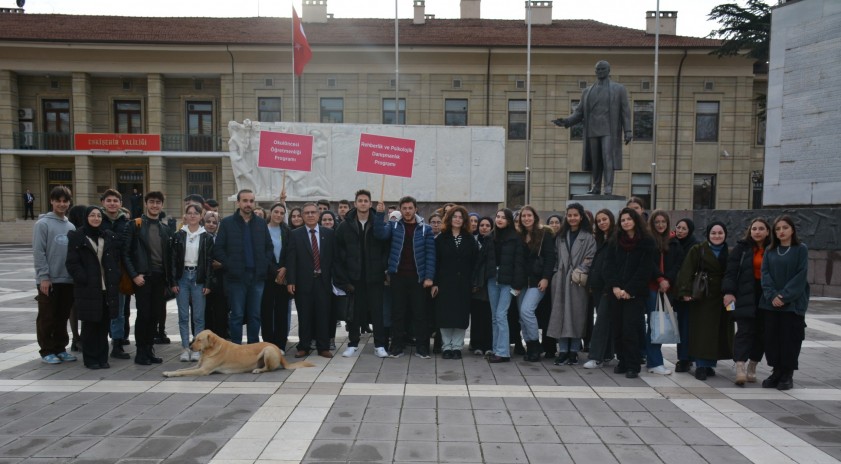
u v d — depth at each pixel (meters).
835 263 13.35
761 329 6.20
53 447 4.20
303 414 4.97
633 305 6.38
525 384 6.03
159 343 8.09
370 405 5.24
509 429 4.64
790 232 5.84
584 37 33.03
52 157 34.25
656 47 25.30
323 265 7.29
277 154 8.99
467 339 8.80
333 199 18.48
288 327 7.88
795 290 5.73
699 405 5.34
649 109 31.27
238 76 32.00
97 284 6.51
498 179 18.88
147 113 33.91
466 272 7.18
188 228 7.10
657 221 6.68
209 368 6.30
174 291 6.92
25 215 33.78
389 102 32.03
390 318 7.93
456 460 4.00
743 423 4.84
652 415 5.04
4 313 10.48
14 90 33.03
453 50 30.84
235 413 4.99
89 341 6.56
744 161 31.33
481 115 31.73
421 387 5.86
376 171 7.93
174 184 34.03
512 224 7.08
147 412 5.01
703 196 31.67
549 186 31.75
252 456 4.05
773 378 6.02
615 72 31.17
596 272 6.70
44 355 6.84
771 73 14.84
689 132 31.31
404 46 30.72
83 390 5.70
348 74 31.88
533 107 31.55
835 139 13.41
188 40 31.69
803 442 4.40
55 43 31.16
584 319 6.93
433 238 7.29
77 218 7.60
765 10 28.06
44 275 6.76
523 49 30.72
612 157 13.12
